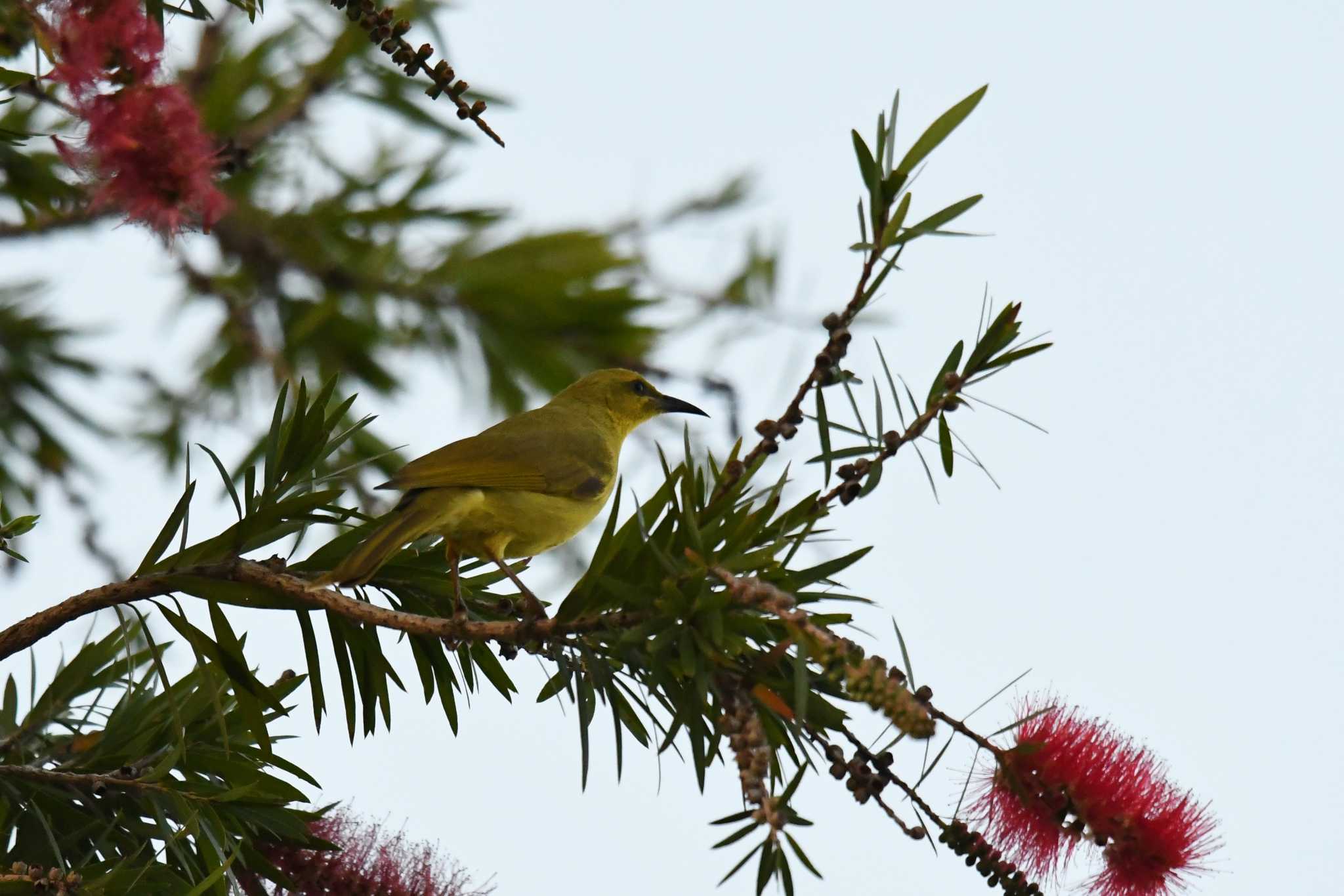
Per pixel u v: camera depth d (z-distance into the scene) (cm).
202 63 930
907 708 439
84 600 570
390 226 987
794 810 457
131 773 577
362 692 626
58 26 486
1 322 993
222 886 552
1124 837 516
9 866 558
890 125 520
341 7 523
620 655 545
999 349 533
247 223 962
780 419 546
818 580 520
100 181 499
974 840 512
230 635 579
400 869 610
